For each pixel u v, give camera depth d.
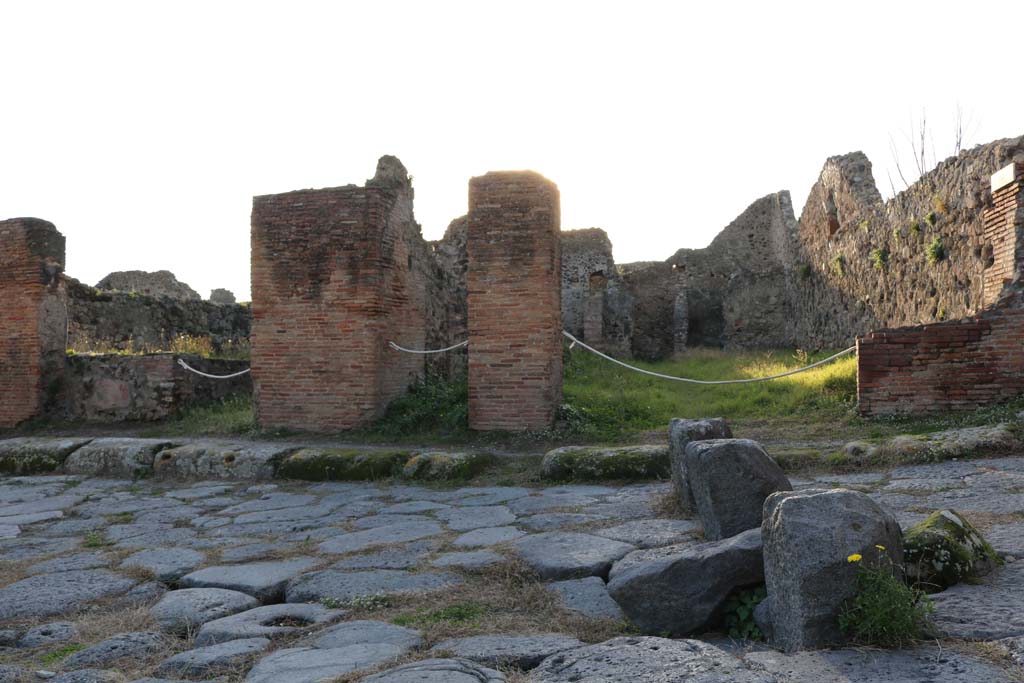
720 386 13.63
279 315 10.70
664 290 24.62
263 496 7.54
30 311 12.71
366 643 3.32
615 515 5.56
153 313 18.36
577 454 7.56
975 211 10.45
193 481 8.62
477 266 9.78
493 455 8.55
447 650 3.17
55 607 4.23
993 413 8.07
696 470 4.47
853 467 6.83
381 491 7.45
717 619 3.30
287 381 10.63
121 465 9.16
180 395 12.64
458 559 4.63
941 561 3.30
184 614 3.97
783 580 2.94
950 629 2.81
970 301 10.57
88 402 12.87
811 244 19.97
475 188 9.80
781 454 7.22
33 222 12.80
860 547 2.85
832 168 18.03
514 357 9.65
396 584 4.23
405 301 11.34
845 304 16.95
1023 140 9.42
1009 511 4.66
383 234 10.62
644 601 3.35
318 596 4.13
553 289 9.71
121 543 5.74
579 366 17.17
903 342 8.82
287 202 10.71
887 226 14.16
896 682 2.40
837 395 10.32
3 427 12.77
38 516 6.95
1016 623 2.80
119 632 3.75
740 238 24.80
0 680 3.15
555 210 9.88
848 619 2.76
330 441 9.92
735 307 23.78
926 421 8.48
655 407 11.30
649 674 2.62
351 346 10.41
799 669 2.55
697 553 3.39
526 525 5.48
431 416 10.36
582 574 4.21
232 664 3.21
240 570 4.73
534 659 3.03
